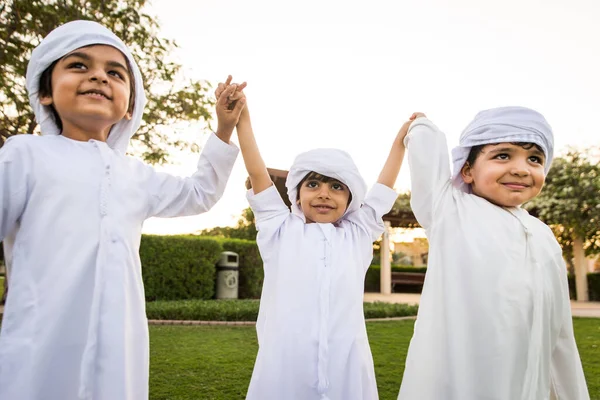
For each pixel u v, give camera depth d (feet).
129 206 5.72
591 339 20.11
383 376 12.80
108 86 5.78
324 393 6.15
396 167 8.04
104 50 5.81
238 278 38.34
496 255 6.03
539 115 6.51
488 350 5.72
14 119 26.48
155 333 19.11
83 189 5.39
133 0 26.66
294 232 7.14
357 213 7.70
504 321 5.76
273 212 7.34
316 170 7.22
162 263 32.27
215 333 19.44
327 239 7.06
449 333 5.95
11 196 5.20
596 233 54.39
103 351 5.00
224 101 6.72
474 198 6.64
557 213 50.39
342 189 7.34
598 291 56.49
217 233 79.46
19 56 23.40
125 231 5.54
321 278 6.73
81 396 4.83
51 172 5.32
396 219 57.47
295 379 6.25
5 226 5.26
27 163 5.33
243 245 38.50
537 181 6.48
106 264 5.23
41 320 4.89
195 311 23.36
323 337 6.36
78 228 5.22
